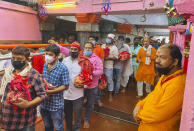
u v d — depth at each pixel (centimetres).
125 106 366
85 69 224
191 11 60
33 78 145
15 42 589
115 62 417
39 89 148
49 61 185
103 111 339
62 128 209
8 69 150
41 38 710
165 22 930
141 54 404
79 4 588
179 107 105
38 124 275
